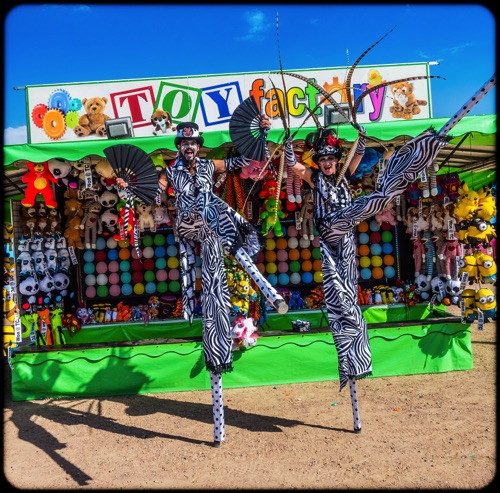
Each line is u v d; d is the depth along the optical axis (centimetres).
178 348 637
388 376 652
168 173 482
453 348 664
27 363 620
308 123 741
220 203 435
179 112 733
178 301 779
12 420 554
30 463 445
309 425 507
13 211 743
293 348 642
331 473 403
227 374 636
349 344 471
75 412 573
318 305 783
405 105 759
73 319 741
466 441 450
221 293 477
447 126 385
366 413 531
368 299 782
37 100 733
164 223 772
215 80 734
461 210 680
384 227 811
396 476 391
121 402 602
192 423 530
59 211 764
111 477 414
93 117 733
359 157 492
